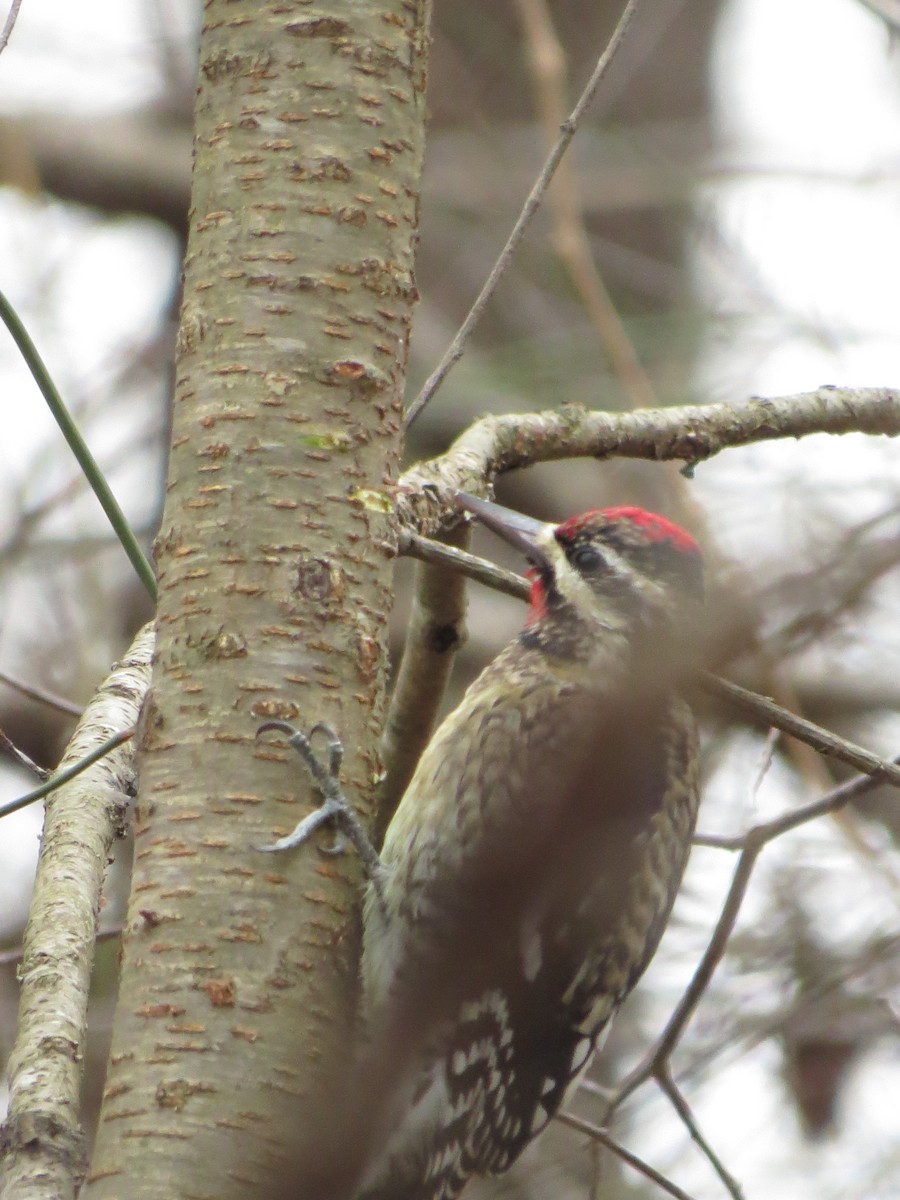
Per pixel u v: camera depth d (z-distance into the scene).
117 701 8.15
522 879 6.48
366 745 6.72
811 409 9.54
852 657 10.77
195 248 6.98
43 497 14.72
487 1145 8.61
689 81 18.97
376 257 6.95
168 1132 5.92
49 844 7.35
